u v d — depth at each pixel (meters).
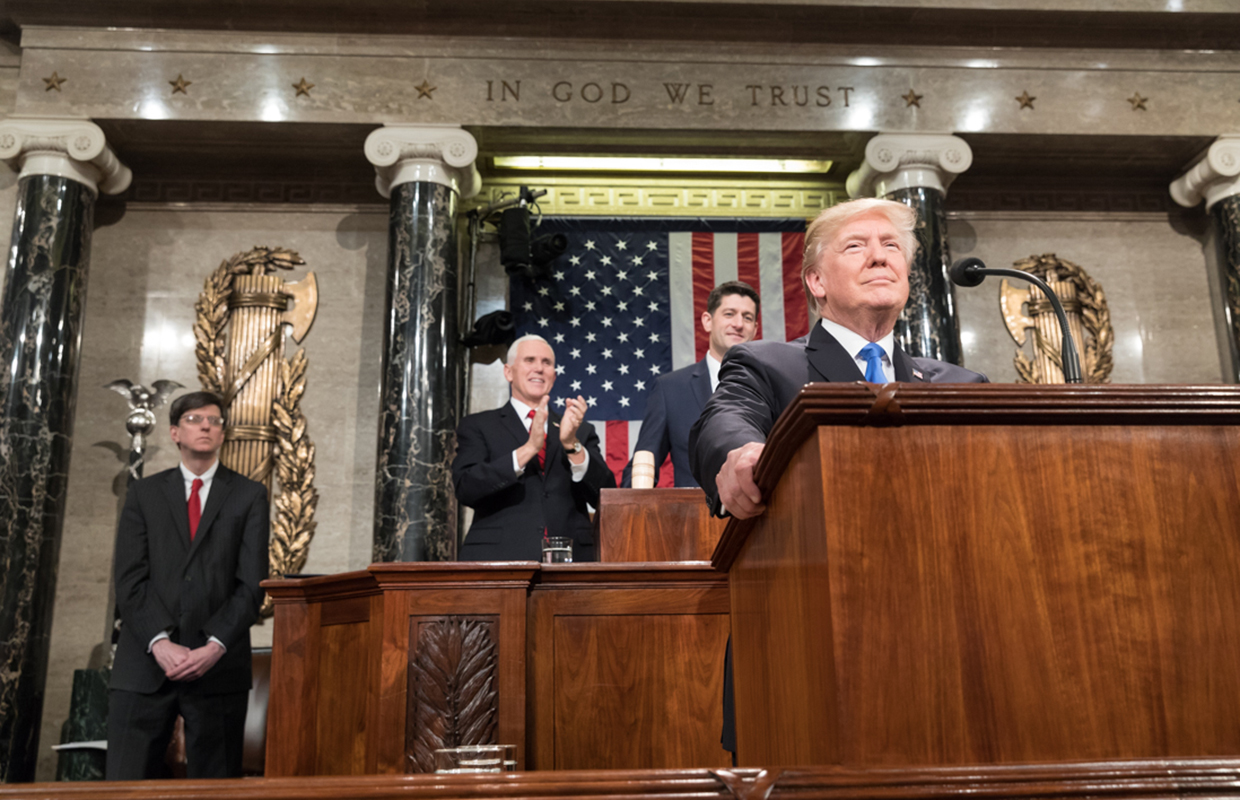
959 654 0.92
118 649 4.50
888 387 0.98
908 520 0.96
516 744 2.60
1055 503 0.98
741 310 4.11
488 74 7.35
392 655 2.64
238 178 7.96
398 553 6.56
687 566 2.79
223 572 4.71
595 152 7.70
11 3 7.05
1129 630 0.95
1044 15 7.47
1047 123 7.50
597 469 4.33
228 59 7.21
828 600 0.93
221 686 4.48
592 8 7.33
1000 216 8.29
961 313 8.09
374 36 7.32
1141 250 8.30
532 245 7.65
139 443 6.82
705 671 2.76
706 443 1.51
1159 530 0.98
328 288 7.84
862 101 7.47
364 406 7.66
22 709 6.18
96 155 6.98
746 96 7.45
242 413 7.46
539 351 4.64
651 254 8.05
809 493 1.02
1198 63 7.68
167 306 7.66
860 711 0.90
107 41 7.14
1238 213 7.62
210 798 0.80
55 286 6.77
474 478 4.11
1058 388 1.00
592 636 2.76
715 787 0.83
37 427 6.54
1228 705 0.93
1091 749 0.91
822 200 8.33
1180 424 1.02
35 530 6.41
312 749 2.99
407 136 7.18
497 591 2.70
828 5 7.32
